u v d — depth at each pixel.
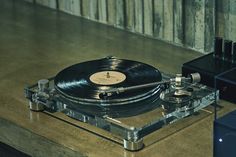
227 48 1.62
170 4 1.91
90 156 1.33
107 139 1.39
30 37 2.06
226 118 1.26
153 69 1.56
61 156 1.40
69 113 1.48
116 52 1.90
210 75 1.55
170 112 1.43
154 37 2.00
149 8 1.98
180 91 1.49
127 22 2.06
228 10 1.78
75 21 2.19
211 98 1.51
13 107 1.55
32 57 1.89
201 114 1.49
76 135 1.42
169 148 1.35
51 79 1.60
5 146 1.69
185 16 1.89
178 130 1.42
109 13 2.11
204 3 1.83
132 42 1.98
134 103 1.46
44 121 1.48
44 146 1.43
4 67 1.81
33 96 1.52
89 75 1.54
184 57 1.85
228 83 1.51
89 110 1.44
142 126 1.36
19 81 1.71
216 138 1.25
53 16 2.25
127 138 1.34
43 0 2.33
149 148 1.35
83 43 1.99
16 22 2.20
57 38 2.05
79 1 2.19
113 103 1.45
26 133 1.46
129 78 1.52
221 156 1.25
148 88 1.48
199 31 1.87
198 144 1.37
